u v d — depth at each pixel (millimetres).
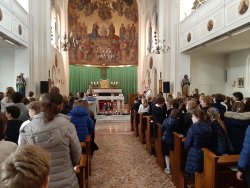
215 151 4176
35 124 2529
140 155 7879
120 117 16938
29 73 13117
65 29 21750
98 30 24000
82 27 23438
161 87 17031
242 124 4258
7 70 13352
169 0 16547
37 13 14461
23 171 1077
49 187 2492
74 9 22781
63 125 2586
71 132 2646
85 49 23594
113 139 10336
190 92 16328
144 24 23156
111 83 22938
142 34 23547
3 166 1106
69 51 22609
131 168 6621
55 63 17938
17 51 13039
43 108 2574
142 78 23641
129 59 24219
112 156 7766
